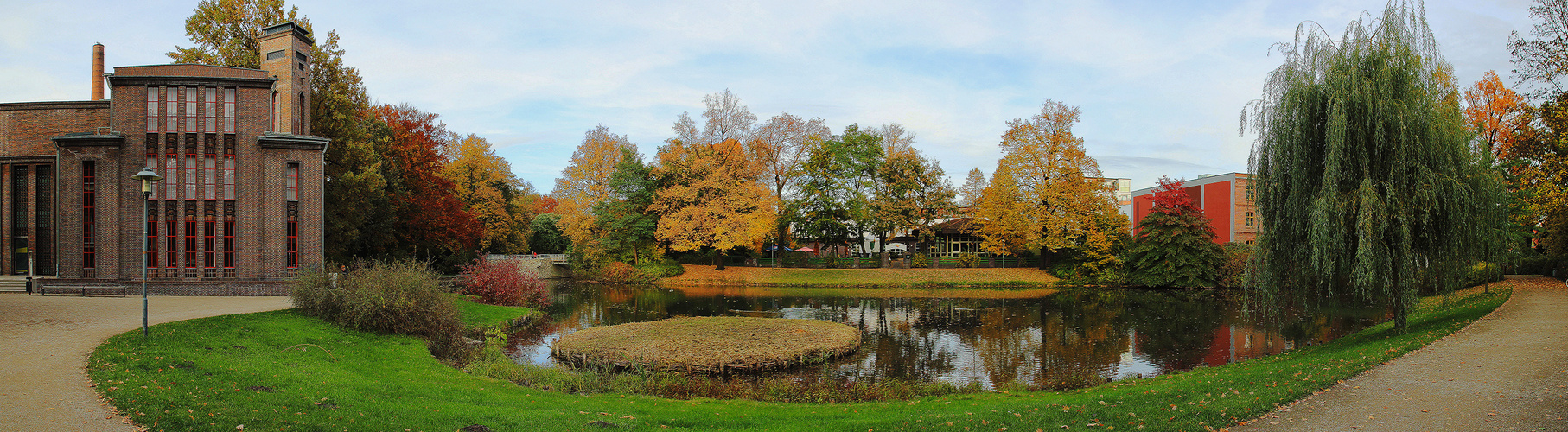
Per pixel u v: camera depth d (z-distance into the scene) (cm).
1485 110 3656
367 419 1054
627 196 5906
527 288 3672
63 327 1775
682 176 5603
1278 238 1917
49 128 3064
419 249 4606
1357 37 1825
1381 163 1786
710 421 1197
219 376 1305
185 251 2778
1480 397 1075
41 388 1135
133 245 2745
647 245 5794
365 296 2148
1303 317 3056
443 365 1861
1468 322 1938
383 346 2003
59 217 2747
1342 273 1825
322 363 1658
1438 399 1073
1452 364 1342
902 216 5450
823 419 1215
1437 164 1753
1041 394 1520
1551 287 3089
